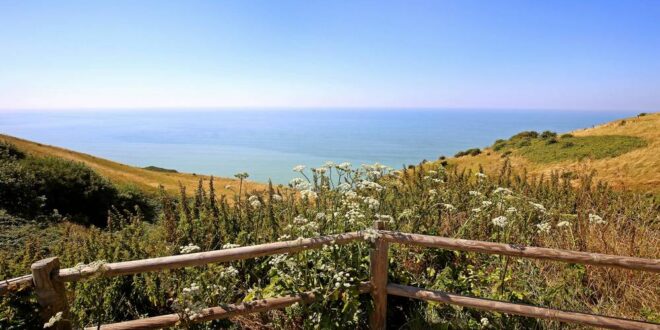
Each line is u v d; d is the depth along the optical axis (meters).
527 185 6.60
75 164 17.78
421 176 6.18
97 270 2.87
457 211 5.07
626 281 3.89
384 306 3.41
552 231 4.81
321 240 3.23
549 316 3.10
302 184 4.21
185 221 4.95
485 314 3.57
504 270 3.63
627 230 4.74
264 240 4.36
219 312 3.17
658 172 14.34
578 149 25.66
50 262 2.83
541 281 3.84
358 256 3.52
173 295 3.87
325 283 3.46
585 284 4.15
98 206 16.81
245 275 4.04
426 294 3.31
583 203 5.87
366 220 3.85
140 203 18.59
